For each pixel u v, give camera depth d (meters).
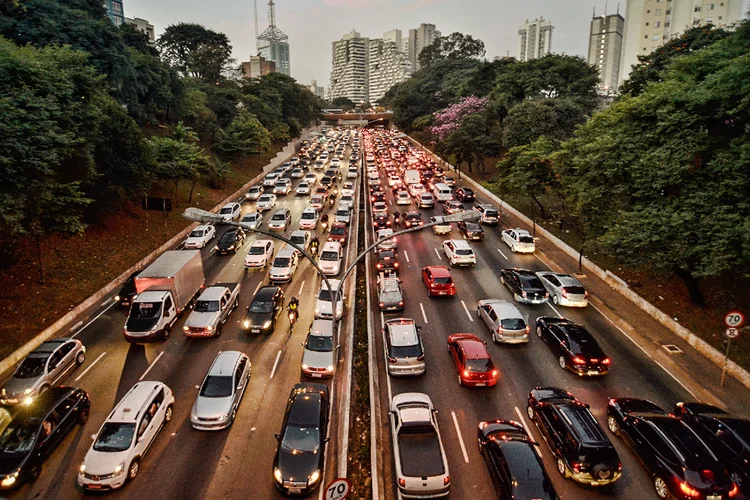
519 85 67.56
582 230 36.09
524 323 22.03
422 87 124.19
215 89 77.69
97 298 27.20
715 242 19.47
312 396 16.36
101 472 13.40
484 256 35.53
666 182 22.12
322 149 102.50
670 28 99.56
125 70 47.47
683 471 12.84
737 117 21.44
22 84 24.14
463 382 18.64
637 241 22.64
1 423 16.11
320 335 20.70
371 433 15.80
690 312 24.47
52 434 14.97
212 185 55.78
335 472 14.62
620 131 26.00
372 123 192.38
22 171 21.67
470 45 152.00
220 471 14.55
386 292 26.20
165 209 36.66
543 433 15.73
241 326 24.23
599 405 17.78
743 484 13.83
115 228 36.34
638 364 20.64
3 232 25.78
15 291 25.59
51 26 40.44
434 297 27.91
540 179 41.00
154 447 15.50
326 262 31.69
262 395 18.39
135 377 19.48
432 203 51.66
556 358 21.08
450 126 76.06
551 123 51.28
